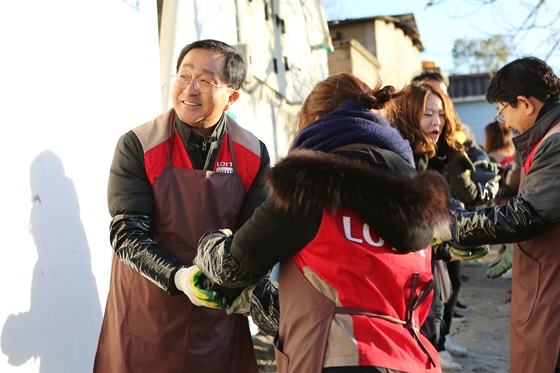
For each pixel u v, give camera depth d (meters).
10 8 2.91
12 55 2.90
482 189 4.00
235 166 2.92
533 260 2.89
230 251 2.12
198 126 2.83
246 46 6.47
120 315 2.84
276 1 8.38
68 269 3.23
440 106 3.69
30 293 2.94
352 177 1.97
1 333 2.75
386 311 2.04
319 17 10.71
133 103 4.02
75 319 3.28
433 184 2.10
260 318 2.39
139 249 2.63
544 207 2.75
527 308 2.90
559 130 2.82
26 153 2.96
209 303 2.36
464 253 3.06
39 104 3.08
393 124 3.33
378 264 2.03
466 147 4.44
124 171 2.76
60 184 3.20
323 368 1.96
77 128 3.38
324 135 2.13
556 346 2.77
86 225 3.41
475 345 6.05
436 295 3.75
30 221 2.96
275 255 2.05
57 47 3.24
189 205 2.80
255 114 7.11
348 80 2.29
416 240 2.07
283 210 1.99
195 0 5.29
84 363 3.35
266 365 5.21
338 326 1.97
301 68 9.54
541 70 3.02
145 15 4.27
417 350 2.06
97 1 3.64
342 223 2.02
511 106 3.10
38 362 2.98
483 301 7.97
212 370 2.87
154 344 2.79
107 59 3.73
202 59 2.81
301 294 2.05
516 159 5.70
